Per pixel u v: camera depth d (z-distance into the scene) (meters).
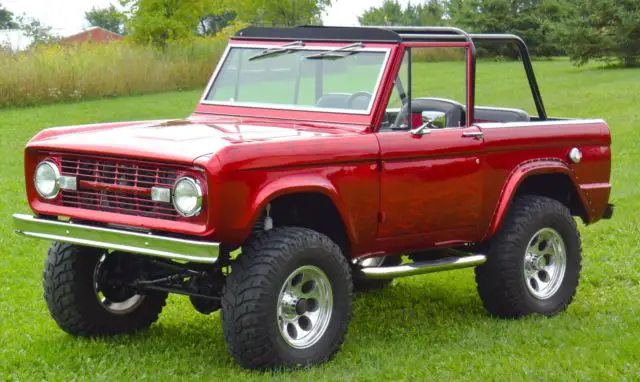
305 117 6.14
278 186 5.18
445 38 6.20
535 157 6.67
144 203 5.29
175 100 27.84
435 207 6.09
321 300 5.50
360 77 6.00
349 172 5.57
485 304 6.68
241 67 6.59
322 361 5.49
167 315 6.75
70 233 5.41
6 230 9.70
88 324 6.03
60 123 22.25
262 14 44.91
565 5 42.09
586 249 8.80
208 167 4.95
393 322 6.61
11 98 26.38
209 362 5.64
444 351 5.76
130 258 6.04
